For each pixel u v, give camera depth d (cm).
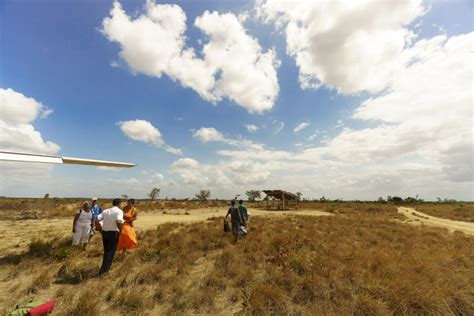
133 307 391
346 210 3391
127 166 755
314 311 378
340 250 753
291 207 4169
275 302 405
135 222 1566
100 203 2670
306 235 1033
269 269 561
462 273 570
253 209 3697
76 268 556
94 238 948
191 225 1330
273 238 890
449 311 400
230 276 536
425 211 3572
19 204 2766
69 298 414
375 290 446
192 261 638
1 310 375
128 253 723
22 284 487
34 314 338
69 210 2220
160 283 483
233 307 404
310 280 478
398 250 819
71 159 605
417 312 393
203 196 4984
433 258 676
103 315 366
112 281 504
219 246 830
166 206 3397
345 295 439
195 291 452
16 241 900
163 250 716
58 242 855
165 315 370
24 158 508
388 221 1819
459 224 1970
